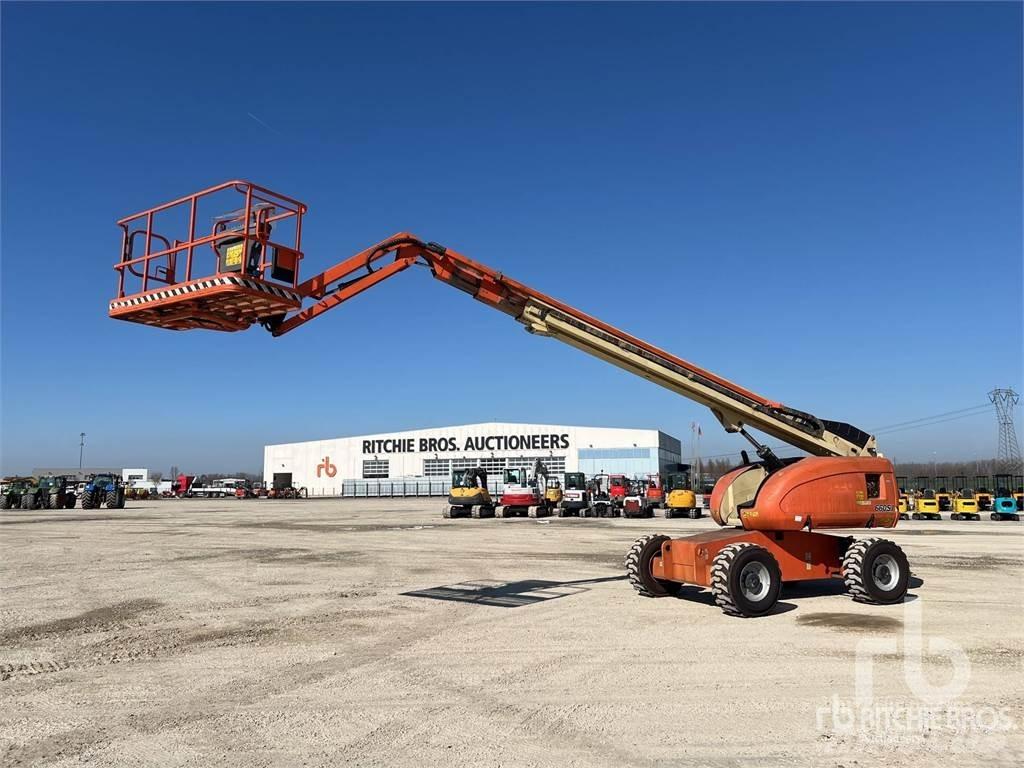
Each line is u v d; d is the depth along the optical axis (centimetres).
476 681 691
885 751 510
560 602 1126
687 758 498
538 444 8494
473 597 1178
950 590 1223
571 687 669
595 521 3528
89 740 542
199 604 1127
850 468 1091
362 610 1069
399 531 2775
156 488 9881
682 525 3166
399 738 541
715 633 896
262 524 3241
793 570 1099
